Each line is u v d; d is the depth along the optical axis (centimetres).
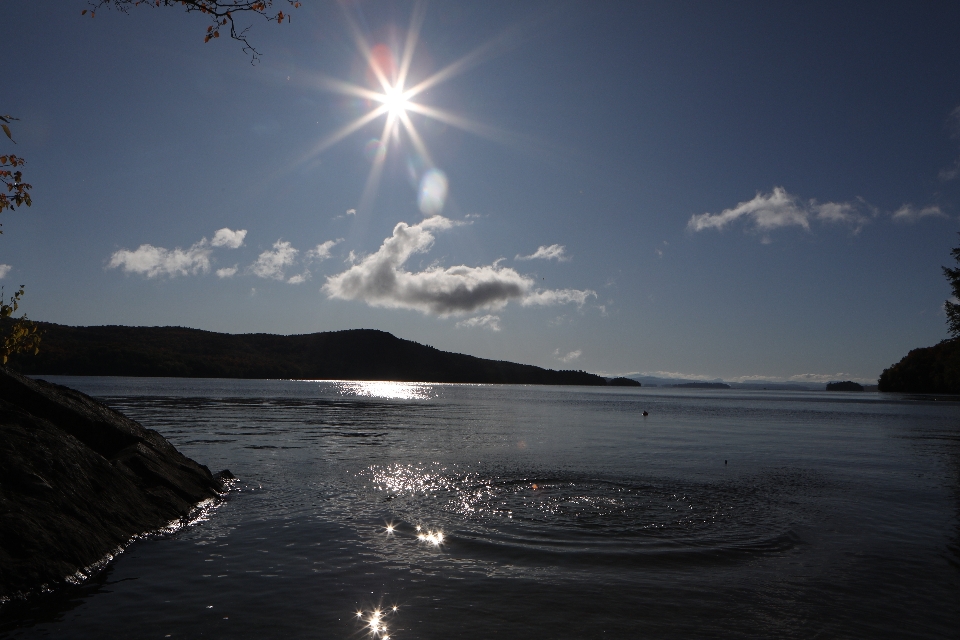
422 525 1258
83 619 761
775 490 1695
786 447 2883
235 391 9888
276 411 5062
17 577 812
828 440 3300
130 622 754
